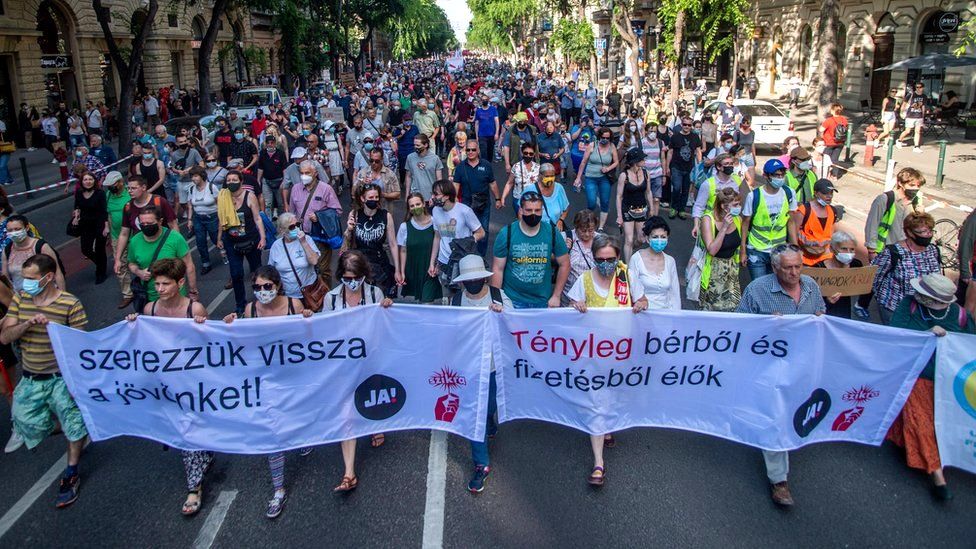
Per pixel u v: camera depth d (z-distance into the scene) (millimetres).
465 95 25297
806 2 34688
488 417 5801
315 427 5262
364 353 5254
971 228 6840
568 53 46031
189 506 5051
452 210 7301
